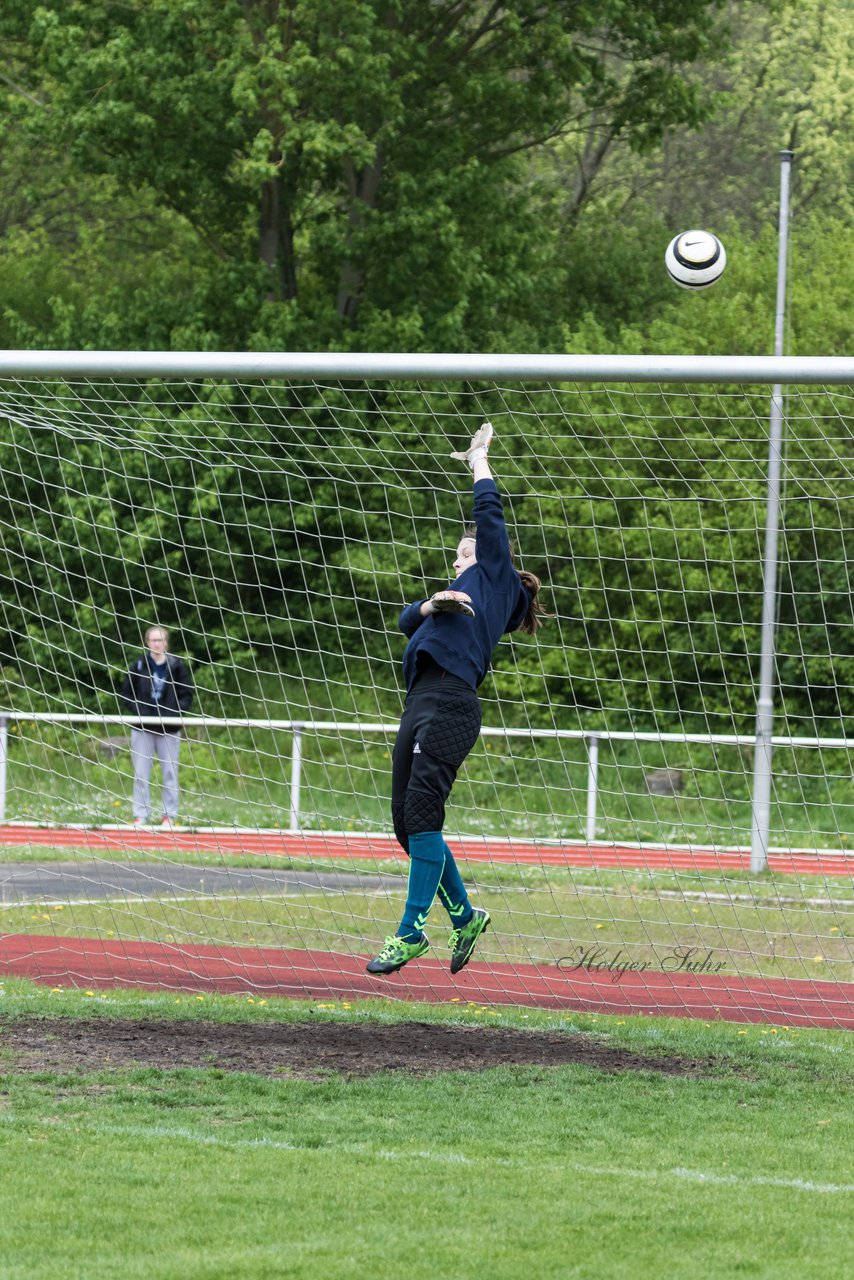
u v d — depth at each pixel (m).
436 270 88.31
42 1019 24.97
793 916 38.12
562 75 92.38
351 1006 27.36
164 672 45.78
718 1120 20.23
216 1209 15.71
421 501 58.81
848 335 80.94
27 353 26.19
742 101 124.69
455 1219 15.56
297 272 94.56
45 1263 14.03
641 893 40.28
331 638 59.00
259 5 79.31
